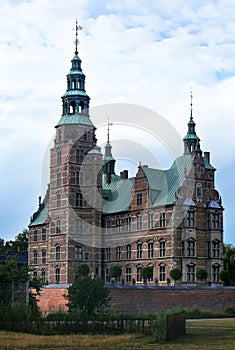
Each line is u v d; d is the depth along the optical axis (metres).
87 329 45.34
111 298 58.94
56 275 97.50
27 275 56.41
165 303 68.12
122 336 42.69
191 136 100.88
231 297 73.12
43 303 63.03
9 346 36.69
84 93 100.25
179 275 83.38
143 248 90.69
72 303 51.59
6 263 56.81
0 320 45.69
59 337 41.59
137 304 66.00
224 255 95.38
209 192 90.50
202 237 88.56
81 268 90.56
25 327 44.84
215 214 89.81
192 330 48.94
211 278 87.88
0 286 55.34
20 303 49.62
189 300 70.00
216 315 67.94
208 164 92.56
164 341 40.34
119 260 94.62
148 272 87.50
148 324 46.28
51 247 99.06
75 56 101.25
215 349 36.12
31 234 108.31
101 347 36.84
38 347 36.59
